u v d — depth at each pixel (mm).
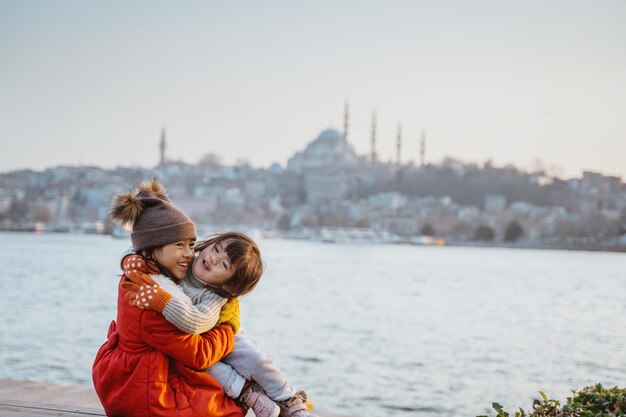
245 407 5785
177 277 5703
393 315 44469
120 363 5484
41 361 23781
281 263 108750
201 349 5445
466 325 39875
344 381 22656
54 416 6402
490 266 116500
